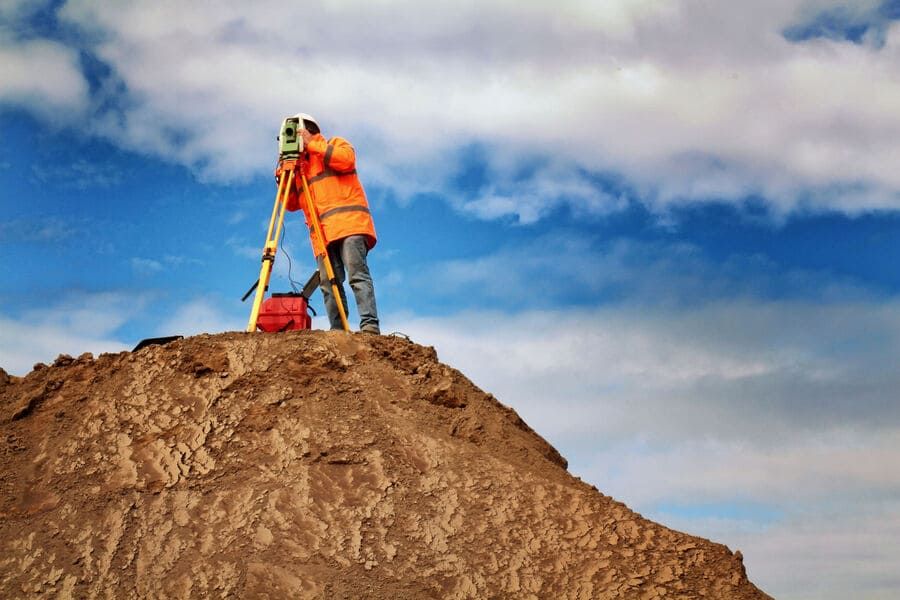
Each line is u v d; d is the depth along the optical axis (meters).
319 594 6.51
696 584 7.09
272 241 9.23
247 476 7.44
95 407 8.09
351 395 8.28
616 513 7.62
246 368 8.34
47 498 7.28
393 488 7.47
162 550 6.81
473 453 8.03
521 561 7.05
